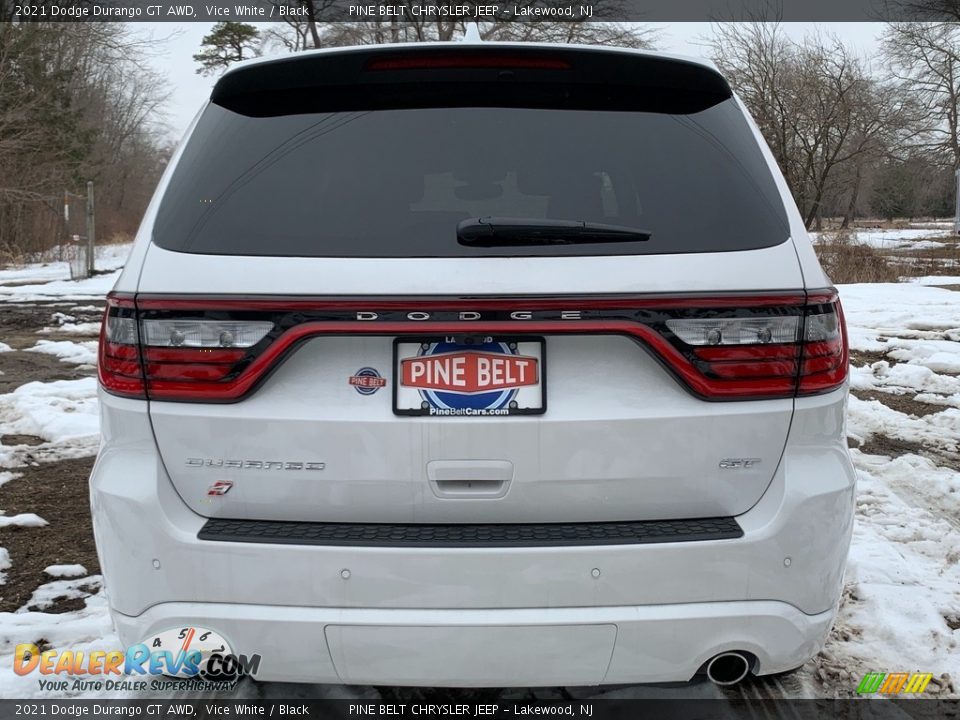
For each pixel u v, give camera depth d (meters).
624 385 2.02
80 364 8.61
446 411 2.00
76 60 29.77
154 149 48.94
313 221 2.10
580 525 2.04
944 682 2.76
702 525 2.04
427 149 2.25
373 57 2.31
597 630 1.99
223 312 2.00
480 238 2.03
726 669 2.21
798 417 2.07
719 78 2.40
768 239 2.11
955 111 38.66
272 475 2.03
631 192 2.18
